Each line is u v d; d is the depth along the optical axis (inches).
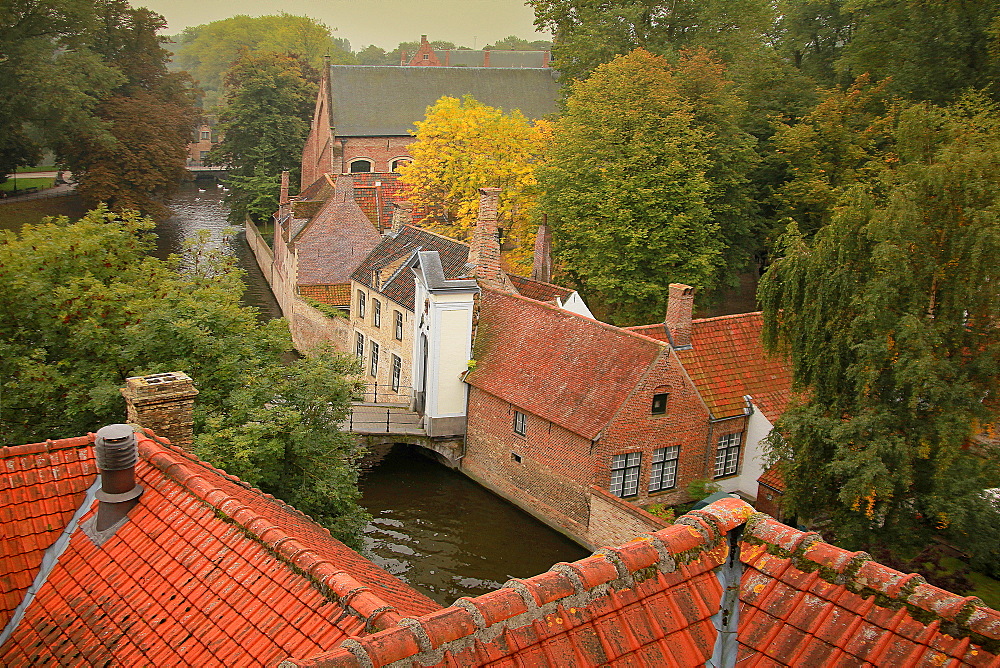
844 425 928.3
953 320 925.2
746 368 1472.7
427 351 1599.4
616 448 1318.9
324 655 297.0
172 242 3663.9
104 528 511.8
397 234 2081.7
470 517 1471.5
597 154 1865.2
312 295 2406.5
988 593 1048.2
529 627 334.6
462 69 3850.9
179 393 745.6
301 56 5123.0
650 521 1204.5
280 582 431.2
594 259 1847.9
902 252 912.3
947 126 1087.0
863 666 325.7
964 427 872.9
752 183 2150.6
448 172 2288.4
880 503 968.9
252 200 3784.5
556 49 2491.4
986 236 876.6
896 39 1915.6
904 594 341.7
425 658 308.0
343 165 3580.2
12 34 3006.9
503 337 1599.4
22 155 3430.1
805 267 1036.5
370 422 1622.8
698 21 2347.4
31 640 464.8
